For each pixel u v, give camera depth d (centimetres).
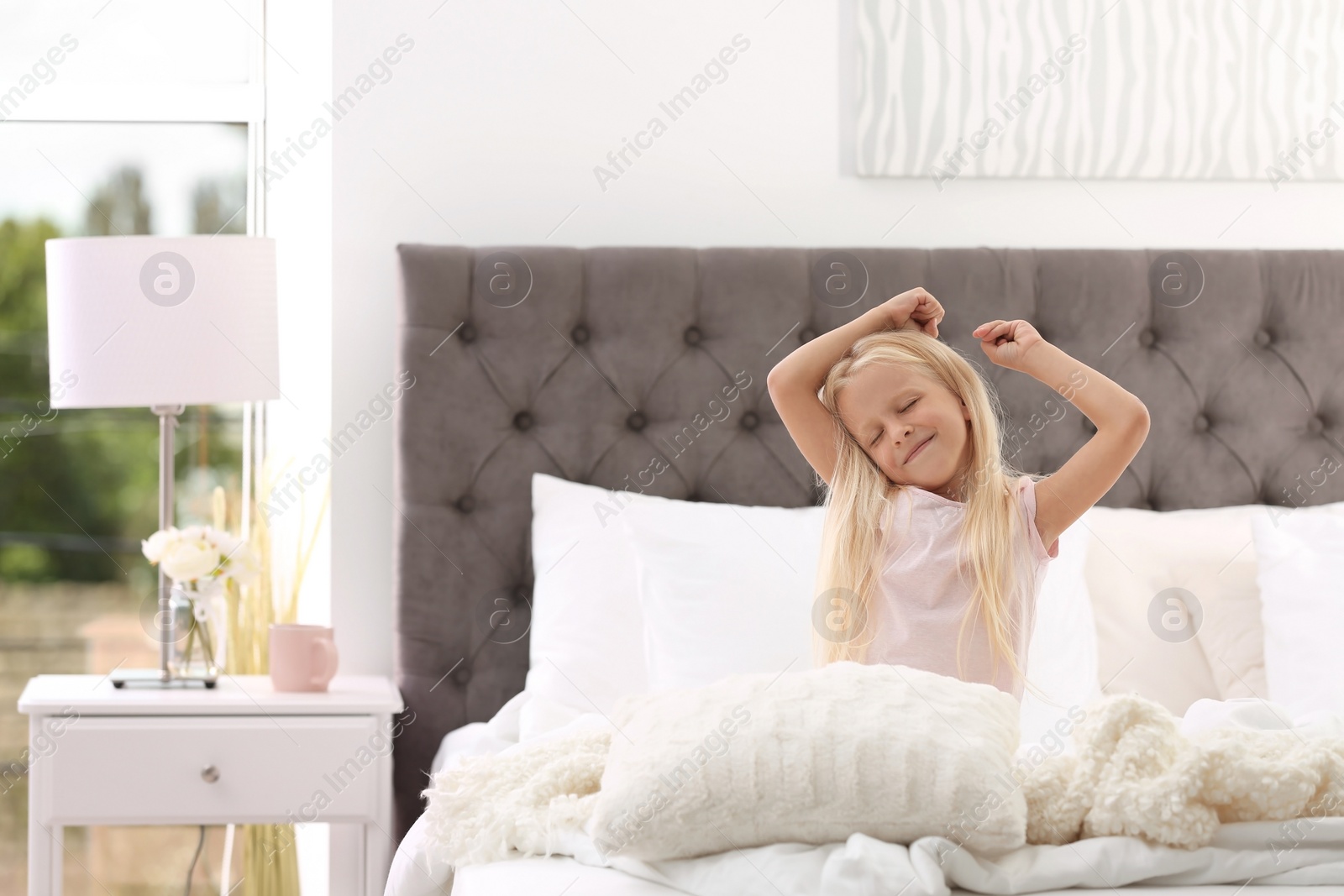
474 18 209
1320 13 219
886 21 213
